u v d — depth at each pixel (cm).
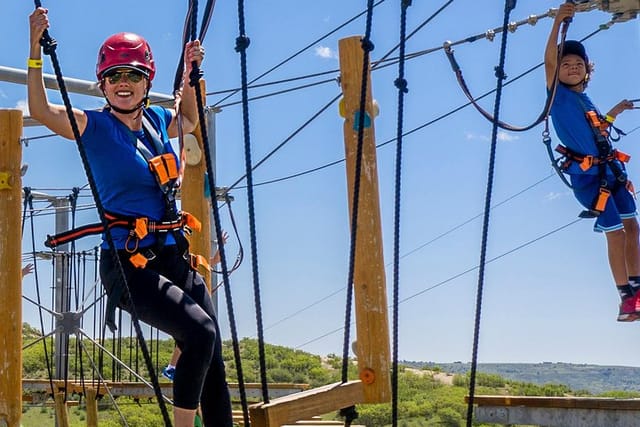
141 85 440
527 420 841
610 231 602
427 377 2912
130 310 383
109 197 429
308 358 2798
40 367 2319
